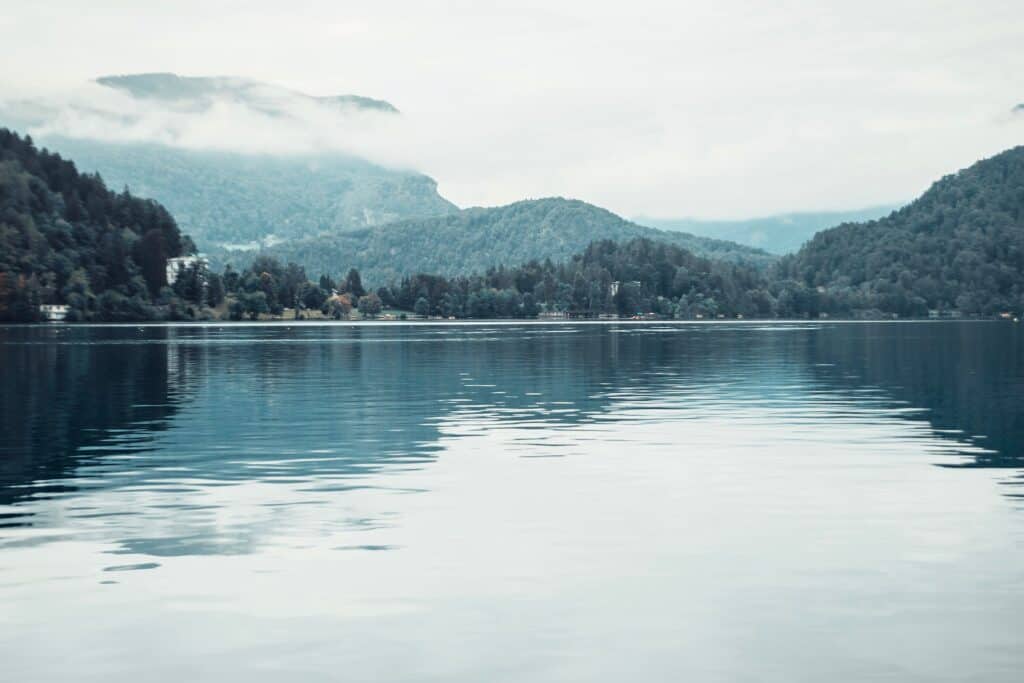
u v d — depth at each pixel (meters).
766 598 21.00
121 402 63.97
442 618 19.81
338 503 30.67
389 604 20.67
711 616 19.91
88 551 24.77
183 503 30.67
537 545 25.39
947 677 16.89
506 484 34.03
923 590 21.45
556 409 59.72
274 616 19.95
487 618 19.81
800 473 36.19
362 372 93.94
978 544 25.28
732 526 27.45
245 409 59.75
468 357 122.19
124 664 17.55
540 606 20.55
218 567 23.34
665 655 17.89
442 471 36.81
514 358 119.50
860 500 31.02
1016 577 22.36
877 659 17.66
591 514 29.08
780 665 17.42
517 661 17.64
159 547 25.20
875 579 22.27
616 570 23.09
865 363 108.25
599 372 94.62
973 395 68.31
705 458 39.91
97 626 19.38
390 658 17.80
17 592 21.42
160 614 20.06
